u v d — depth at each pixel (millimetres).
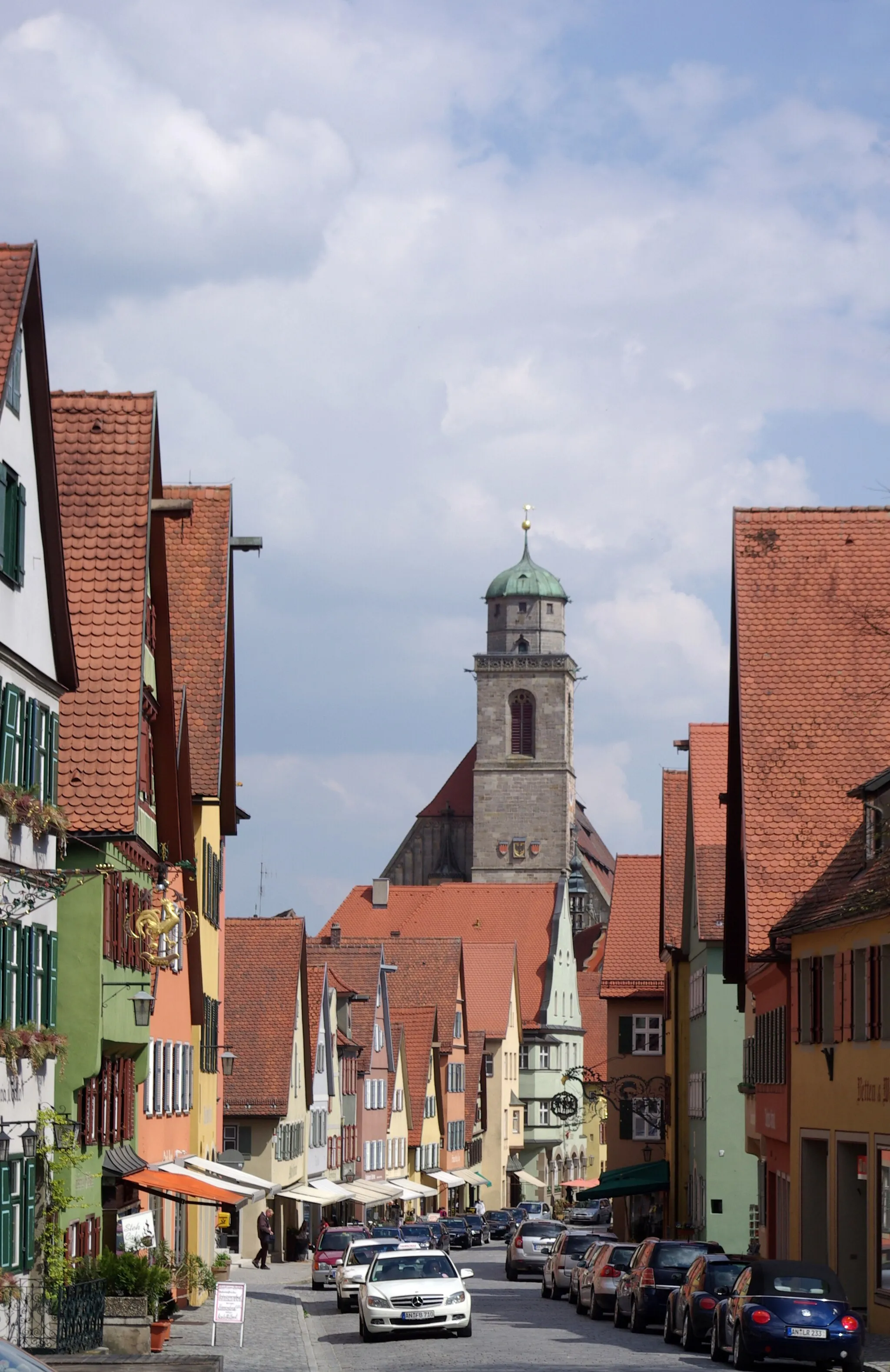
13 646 33062
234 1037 86062
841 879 49000
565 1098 100562
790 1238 51812
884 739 53938
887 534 57688
